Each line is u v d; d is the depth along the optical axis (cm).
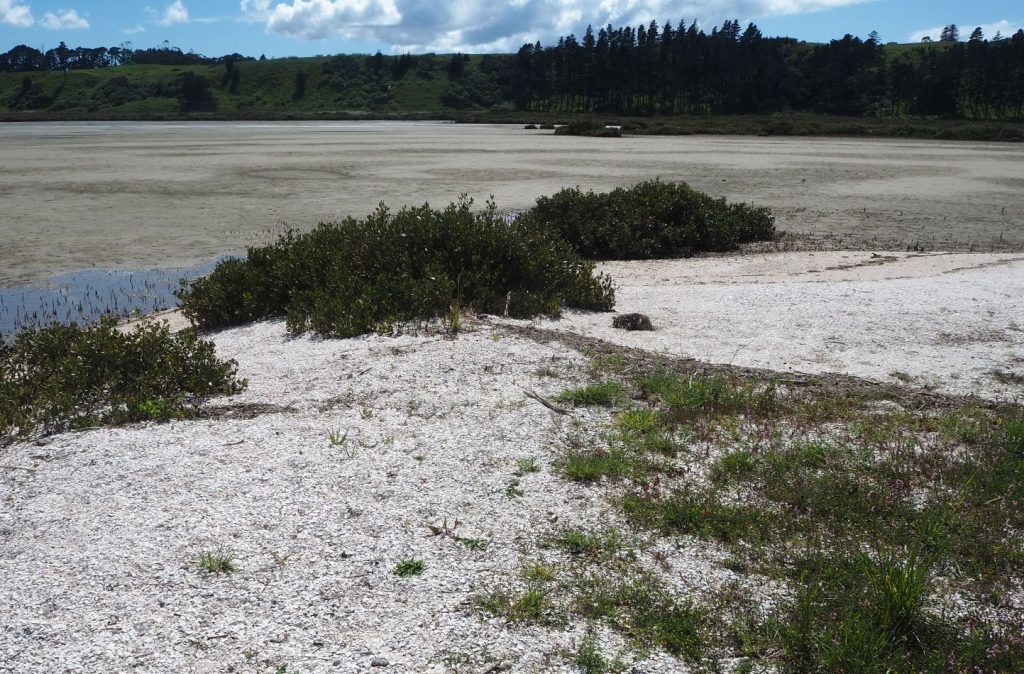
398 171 2891
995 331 789
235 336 794
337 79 14475
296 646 309
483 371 620
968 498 432
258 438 494
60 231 1658
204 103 13025
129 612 328
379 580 350
